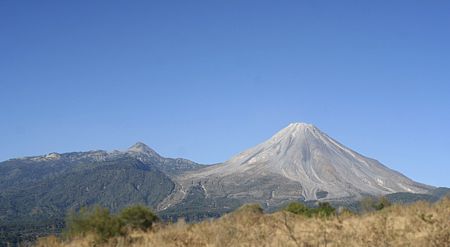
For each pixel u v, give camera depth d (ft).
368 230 66.69
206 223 83.15
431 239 58.95
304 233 67.15
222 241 66.39
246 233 70.03
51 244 84.64
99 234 83.66
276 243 61.46
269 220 84.43
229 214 96.43
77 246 79.71
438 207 80.28
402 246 57.31
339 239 61.57
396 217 76.69
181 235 74.84
